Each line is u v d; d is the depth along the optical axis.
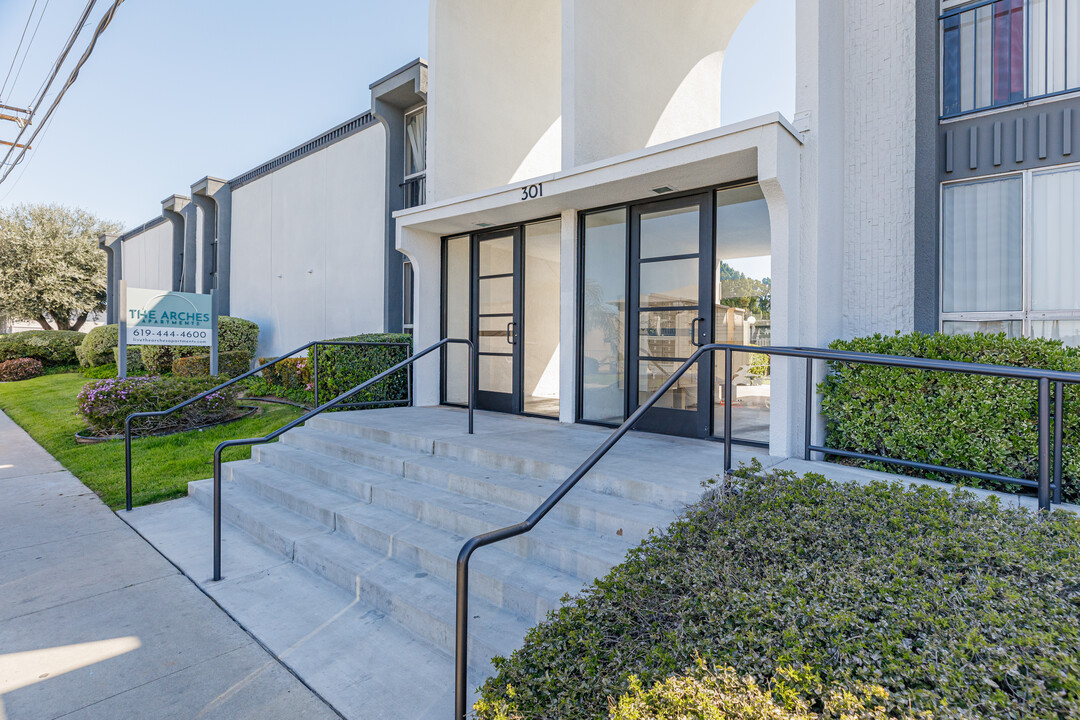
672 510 3.04
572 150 4.89
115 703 2.21
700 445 4.34
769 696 1.32
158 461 5.71
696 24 6.21
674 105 6.02
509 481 3.66
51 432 7.36
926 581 1.74
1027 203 3.95
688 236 4.77
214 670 2.43
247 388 8.94
